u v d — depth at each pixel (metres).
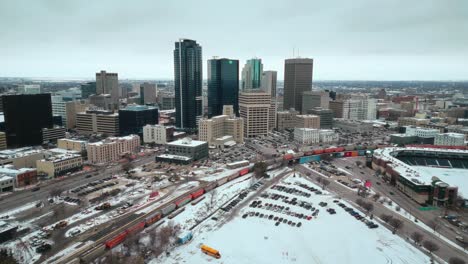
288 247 176.75
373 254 170.75
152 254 166.00
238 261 162.25
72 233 186.50
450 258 162.12
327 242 182.38
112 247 173.88
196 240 182.62
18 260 156.25
